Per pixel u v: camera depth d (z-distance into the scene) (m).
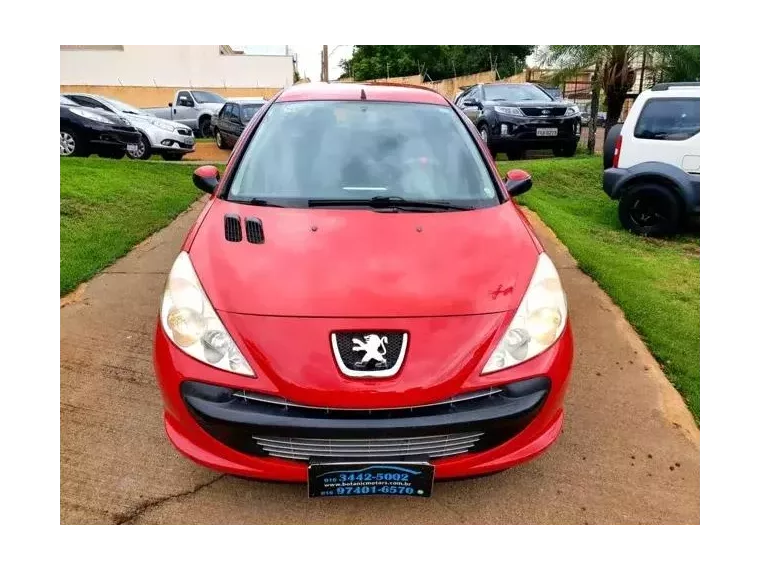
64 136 9.79
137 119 10.78
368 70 38.25
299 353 1.98
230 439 2.02
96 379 3.04
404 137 3.13
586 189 8.63
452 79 29.75
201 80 27.55
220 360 2.02
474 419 1.96
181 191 7.34
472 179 2.97
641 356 3.41
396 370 1.96
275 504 2.28
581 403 2.95
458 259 2.35
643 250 5.71
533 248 2.52
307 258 2.31
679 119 5.93
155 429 2.68
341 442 1.95
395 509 2.27
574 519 2.24
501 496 2.34
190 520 2.20
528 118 10.32
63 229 5.21
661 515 2.27
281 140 3.07
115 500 2.27
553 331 2.18
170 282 2.28
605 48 11.54
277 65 28.19
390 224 2.57
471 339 2.05
